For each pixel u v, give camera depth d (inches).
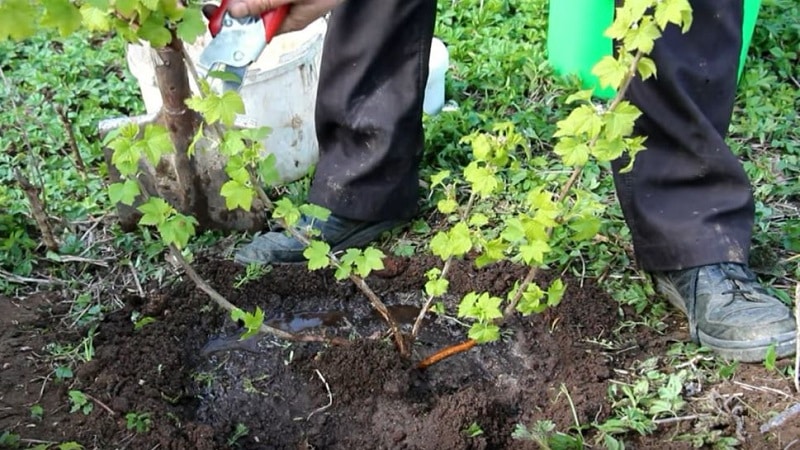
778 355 53.4
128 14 37.5
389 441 51.0
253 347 57.7
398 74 61.4
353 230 64.8
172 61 56.8
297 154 70.6
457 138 74.2
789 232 64.2
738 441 49.6
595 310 58.9
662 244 57.8
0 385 54.2
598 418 51.7
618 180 58.7
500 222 66.9
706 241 56.6
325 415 53.0
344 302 61.7
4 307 60.3
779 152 74.1
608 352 56.5
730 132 75.5
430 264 63.2
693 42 54.0
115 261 64.2
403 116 61.7
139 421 51.1
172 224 44.4
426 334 58.7
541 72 81.8
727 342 54.4
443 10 90.7
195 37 39.3
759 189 69.1
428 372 55.6
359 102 62.4
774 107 77.1
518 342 57.5
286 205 46.5
